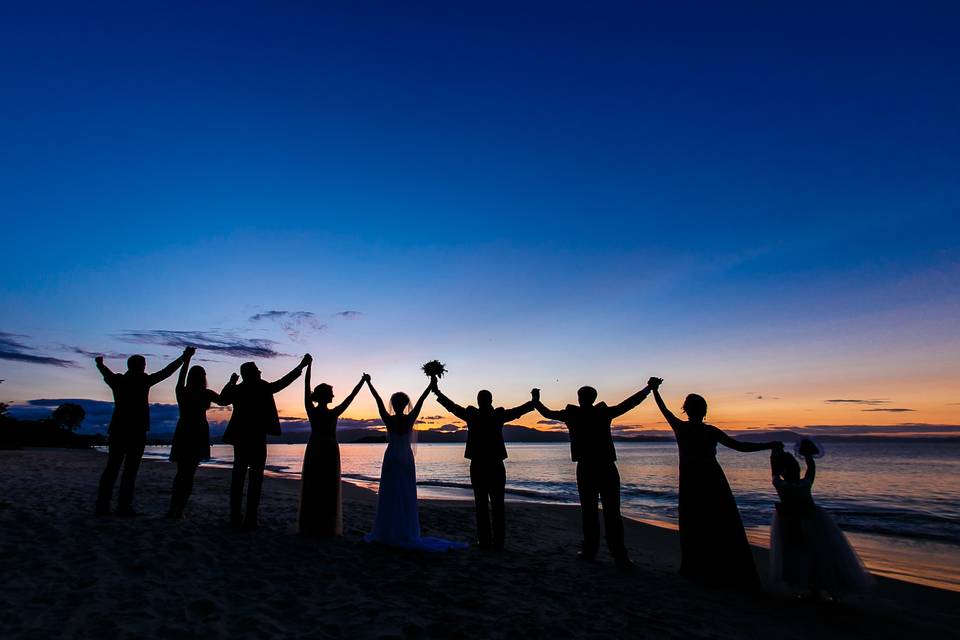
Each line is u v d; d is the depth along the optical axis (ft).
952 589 22.88
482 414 23.26
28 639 10.27
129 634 10.78
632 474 103.35
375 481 86.17
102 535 18.38
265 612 12.70
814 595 17.24
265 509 31.96
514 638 12.31
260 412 22.85
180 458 23.36
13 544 16.63
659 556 26.96
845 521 45.68
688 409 20.12
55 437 217.97
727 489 19.06
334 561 18.12
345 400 23.70
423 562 19.08
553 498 65.98
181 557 16.62
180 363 23.58
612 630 13.28
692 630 13.70
